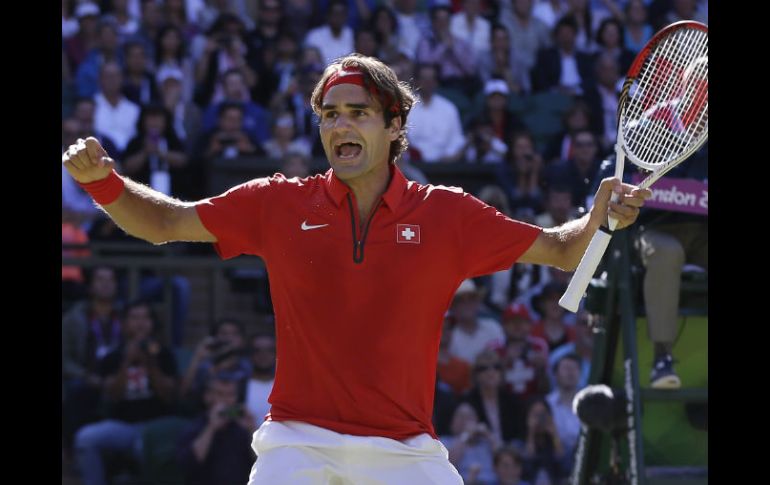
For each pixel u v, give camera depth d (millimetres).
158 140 38906
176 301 36406
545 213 39562
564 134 41844
